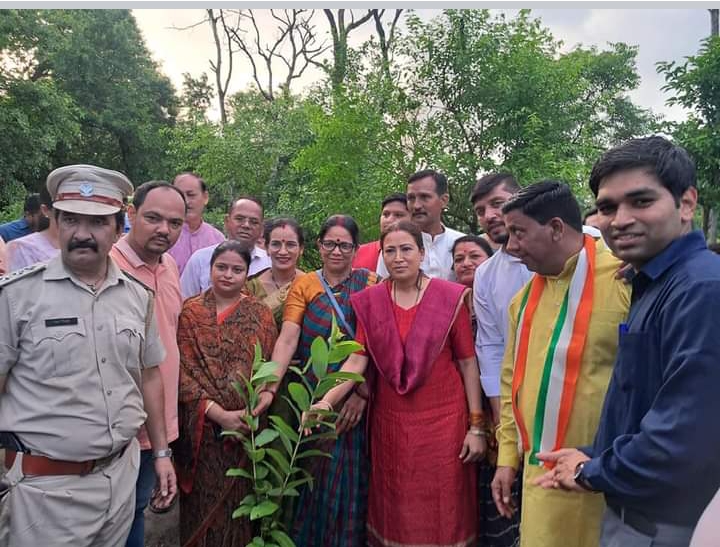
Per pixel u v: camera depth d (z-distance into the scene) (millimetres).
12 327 1843
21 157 13656
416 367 2486
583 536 1854
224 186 11617
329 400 2545
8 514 1858
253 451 2379
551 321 1969
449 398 2566
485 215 2732
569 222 1921
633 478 1320
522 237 1932
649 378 1409
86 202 1878
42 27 15055
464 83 7012
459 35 6973
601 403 1854
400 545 2525
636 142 1432
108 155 20266
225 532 2549
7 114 13133
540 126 6617
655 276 1414
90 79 18219
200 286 3660
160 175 20844
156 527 3402
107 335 1945
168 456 2320
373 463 2650
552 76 6852
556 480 1541
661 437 1266
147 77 20406
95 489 1920
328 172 7191
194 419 2541
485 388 2578
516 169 6625
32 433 1828
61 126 14773
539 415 1937
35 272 1906
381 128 7070
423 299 2580
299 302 2832
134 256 2506
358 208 7055
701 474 1243
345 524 2666
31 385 1851
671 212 1383
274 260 3250
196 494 2580
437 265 3512
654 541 1342
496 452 2605
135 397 2045
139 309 2115
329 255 2820
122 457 2027
